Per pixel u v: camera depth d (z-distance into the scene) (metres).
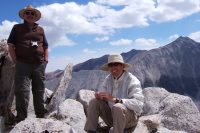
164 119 3.73
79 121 2.89
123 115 2.06
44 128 2.33
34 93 2.99
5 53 3.69
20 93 2.78
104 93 2.19
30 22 2.93
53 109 3.72
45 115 3.30
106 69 2.53
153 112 3.92
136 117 2.28
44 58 3.11
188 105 3.89
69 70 4.40
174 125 3.65
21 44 2.87
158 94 4.26
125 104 2.11
